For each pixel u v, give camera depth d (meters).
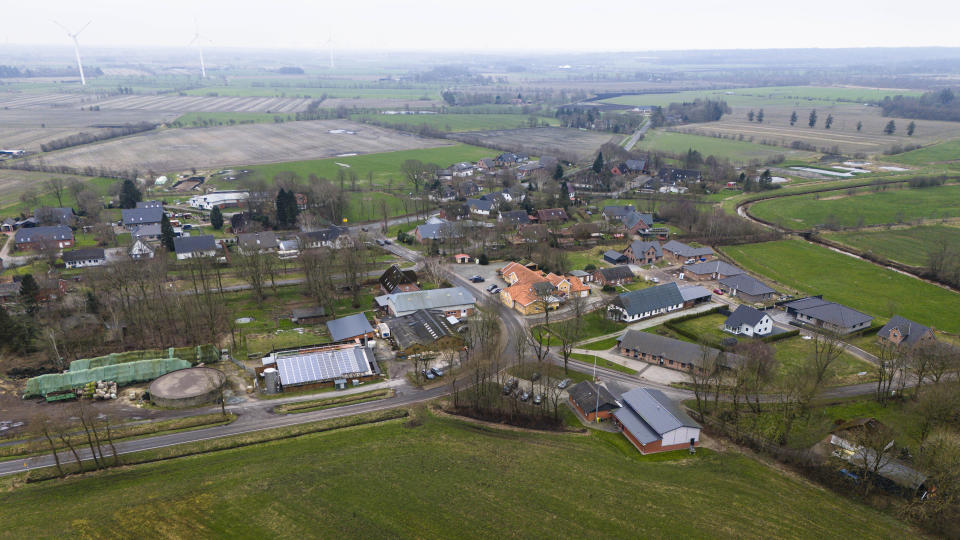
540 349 115.44
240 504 71.94
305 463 81.44
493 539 66.81
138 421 93.31
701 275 163.62
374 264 170.75
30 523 68.44
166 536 66.25
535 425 94.44
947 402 86.19
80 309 130.12
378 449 85.75
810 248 191.62
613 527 69.12
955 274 158.12
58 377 101.88
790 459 84.56
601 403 96.56
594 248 192.12
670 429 87.12
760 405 100.00
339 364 110.44
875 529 70.12
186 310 125.19
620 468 82.19
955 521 70.38
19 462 81.62
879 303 146.62
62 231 183.38
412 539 66.50
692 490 76.94
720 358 109.44
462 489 76.00
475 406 99.12
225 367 112.50
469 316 138.50
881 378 100.75
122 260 155.75
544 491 75.94
